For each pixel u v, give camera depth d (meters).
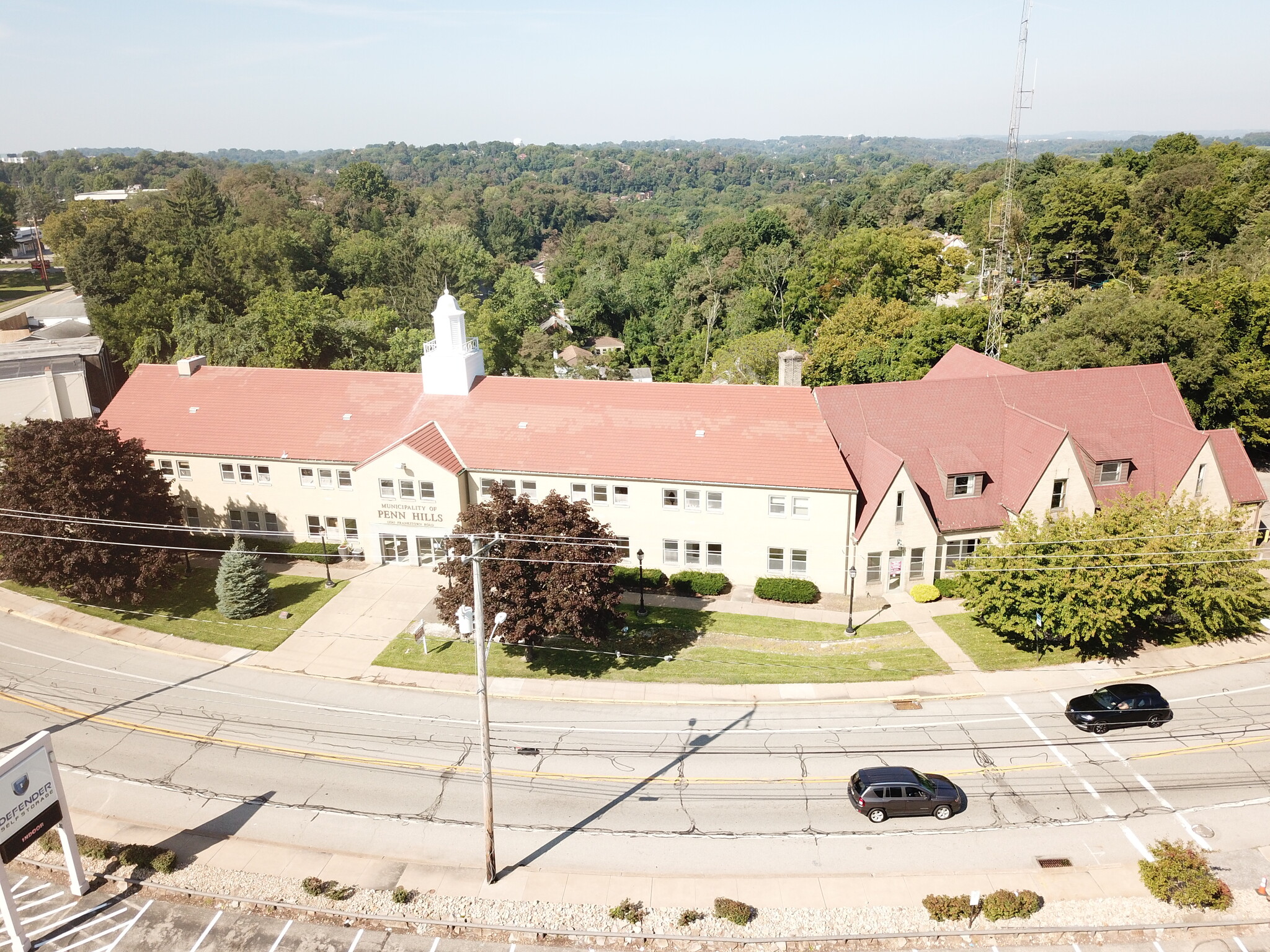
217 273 99.19
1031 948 26.48
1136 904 27.75
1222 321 67.56
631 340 128.00
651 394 53.59
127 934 27.27
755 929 27.03
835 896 28.33
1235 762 34.41
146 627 46.62
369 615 47.66
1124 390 54.31
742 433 50.62
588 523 41.25
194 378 59.56
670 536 50.69
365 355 78.31
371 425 54.97
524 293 129.50
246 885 29.11
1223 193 107.94
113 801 33.34
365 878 29.45
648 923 27.33
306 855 30.53
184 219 127.88
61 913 28.11
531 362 97.25
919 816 31.83
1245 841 30.36
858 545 48.12
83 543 44.53
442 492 51.06
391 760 35.69
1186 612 41.06
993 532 50.25
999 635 44.53
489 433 53.25
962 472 49.78
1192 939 26.66
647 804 32.81
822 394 52.09
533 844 30.91
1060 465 48.56
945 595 48.62
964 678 40.72
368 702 39.94
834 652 43.34
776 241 151.00
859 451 51.06
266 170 175.25
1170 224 111.75
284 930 27.42
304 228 135.38
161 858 29.72
